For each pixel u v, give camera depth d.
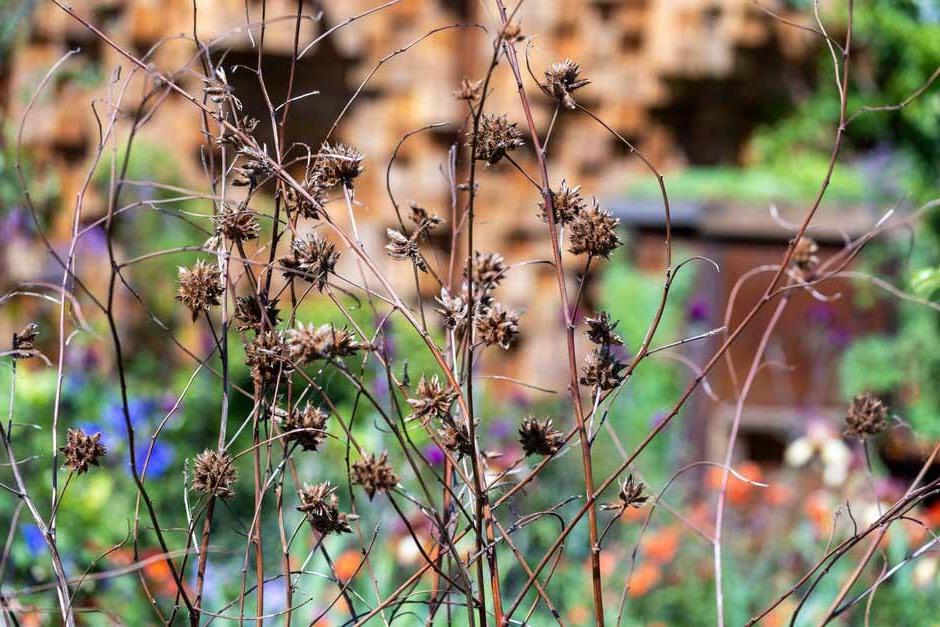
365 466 1.29
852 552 4.08
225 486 1.42
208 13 7.70
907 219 1.75
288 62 8.02
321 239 1.40
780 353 6.25
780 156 8.32
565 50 8.57
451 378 1.38
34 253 6.68
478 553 1.34
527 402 5.98
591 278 8.05
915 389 6.16
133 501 3.71
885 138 7.29
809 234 6.34
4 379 4.79
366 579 2.94
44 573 2.79
